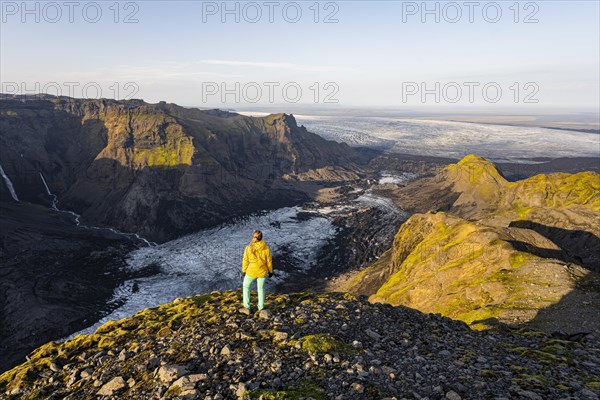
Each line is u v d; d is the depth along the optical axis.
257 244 12.80
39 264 199.75
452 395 7.97
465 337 13.07
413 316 14.57
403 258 133.25
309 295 15.38
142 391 8.30
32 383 9.48
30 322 140.00
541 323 36.75
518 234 80.56
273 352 9.71
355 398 7.71
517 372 9.88
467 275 71.38
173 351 10.09
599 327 33.44
